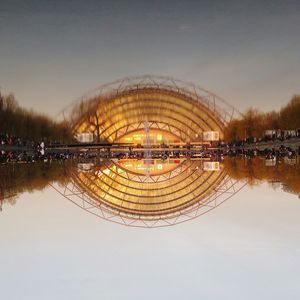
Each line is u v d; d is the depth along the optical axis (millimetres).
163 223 13969
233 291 7547
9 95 52969
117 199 34250
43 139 57812
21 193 18234
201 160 47531
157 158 53406
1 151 54062
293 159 37906
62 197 17734
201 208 15266
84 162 44625
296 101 52656
